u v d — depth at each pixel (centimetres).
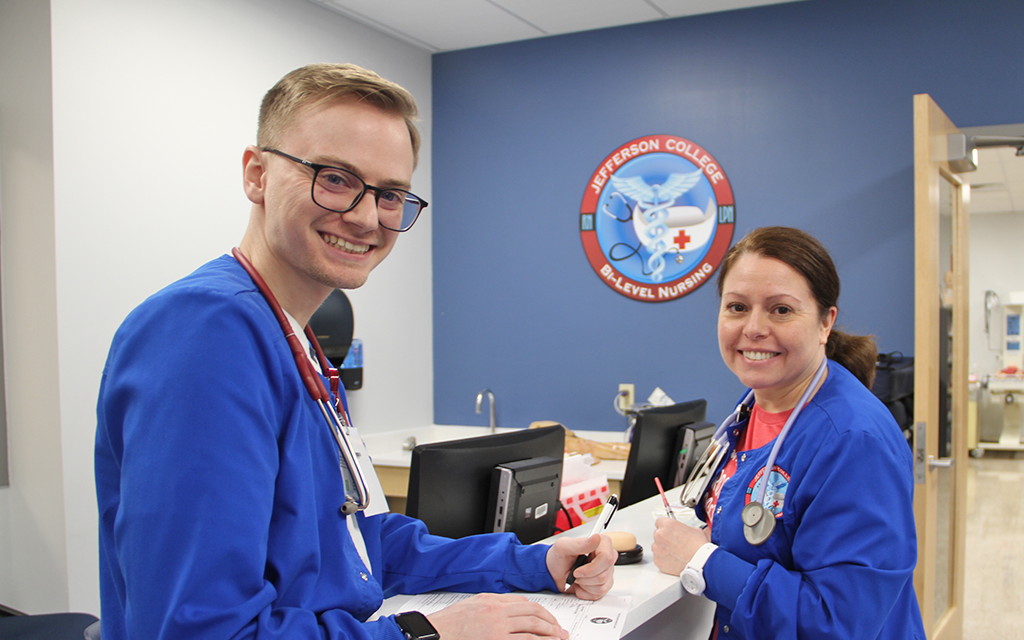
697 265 374
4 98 273
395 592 126
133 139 283
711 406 373
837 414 126
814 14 351
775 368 135
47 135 260
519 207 411
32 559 273
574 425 401
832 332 157
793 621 116
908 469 125
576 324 400
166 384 75
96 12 271
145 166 287
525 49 409
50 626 195
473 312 423
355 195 90
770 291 134
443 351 430
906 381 300
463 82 422
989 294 924
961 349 319
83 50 267
